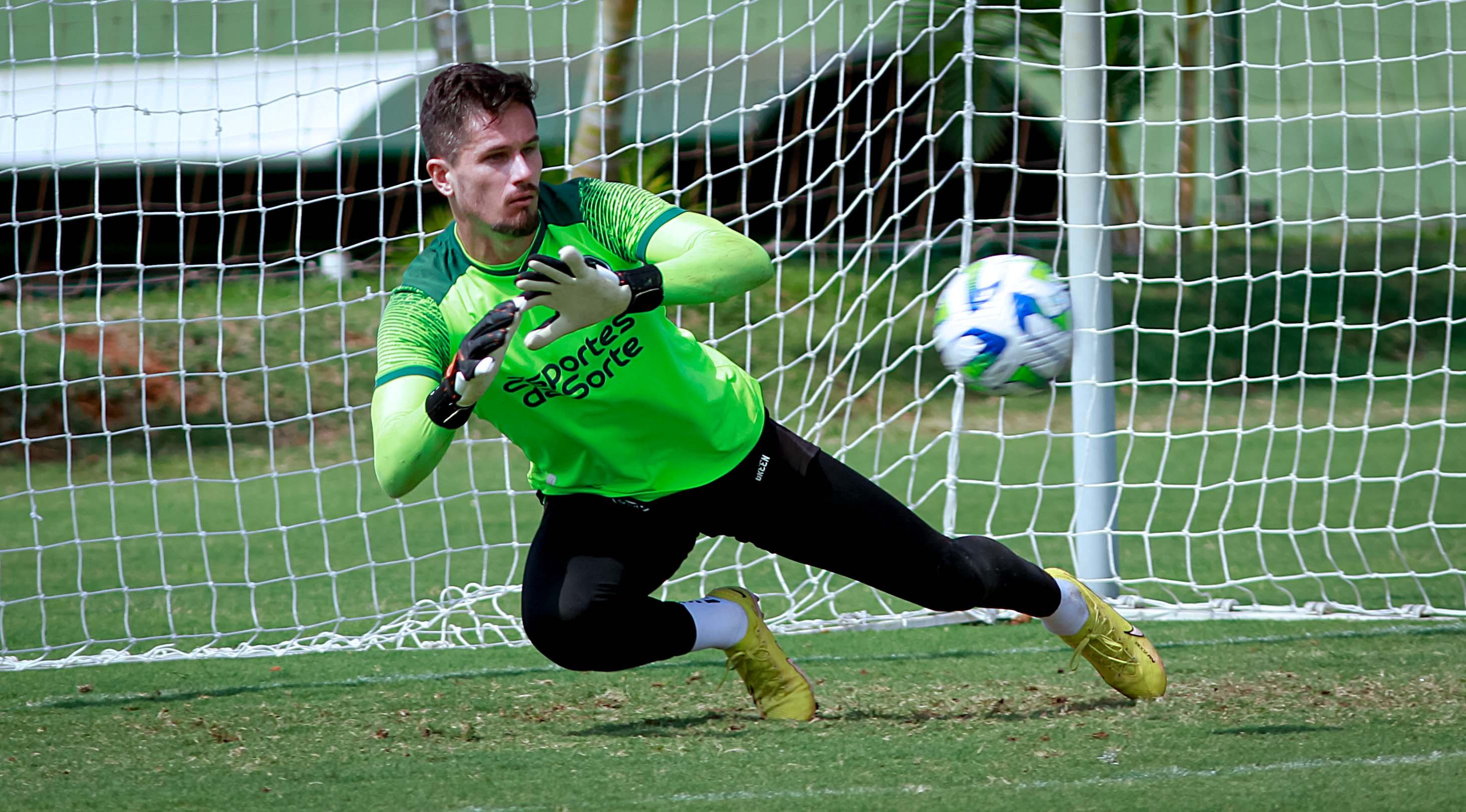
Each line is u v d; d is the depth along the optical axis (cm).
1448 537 2341
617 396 1065
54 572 2356
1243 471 3141
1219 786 983
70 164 2052
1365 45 5872
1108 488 1859
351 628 1895
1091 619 1263
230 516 2930
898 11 3872
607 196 1070
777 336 3938
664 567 1155
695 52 5112
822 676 1486
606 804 995
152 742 1254
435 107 981
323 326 4194
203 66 4525
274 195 2080
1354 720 1189
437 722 1316
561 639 1102
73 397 3928
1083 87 1834
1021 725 1212
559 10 5975
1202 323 4666
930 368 4272
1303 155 6009
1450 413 3941
